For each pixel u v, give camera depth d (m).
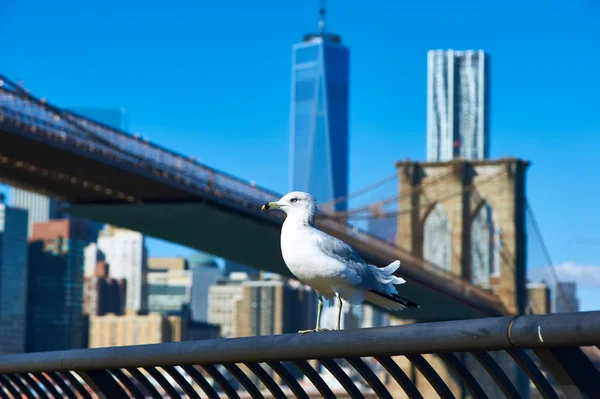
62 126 37.00
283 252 4.04
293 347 3.04
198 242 45.34
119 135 39.53
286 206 4.09
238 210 42.22
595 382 2.40
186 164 41.59
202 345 3.40
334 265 3.89
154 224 44.66
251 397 3.42
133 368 3.85
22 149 37.12
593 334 2.24
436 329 2.61
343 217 54.88
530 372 2.48
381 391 2.98
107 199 44.66
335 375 3.05
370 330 2.83
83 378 4.18
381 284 4.02
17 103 35.16
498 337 2.45
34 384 4.79
